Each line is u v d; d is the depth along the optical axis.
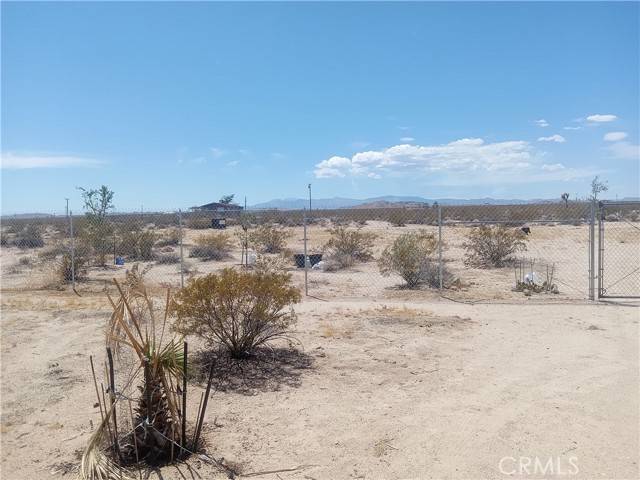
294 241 32.00
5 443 5.50
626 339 9.10
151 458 5.05
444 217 51.72
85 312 11.72
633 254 22.67
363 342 9.13
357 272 18.75
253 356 8.21
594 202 12.81
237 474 4.82
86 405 6.48
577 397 6.48
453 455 5.12
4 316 11.44
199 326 7.92
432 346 8.85
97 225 20.81
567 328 9.93
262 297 7.90
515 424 5.77
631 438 5.38
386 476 4.78
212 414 6.14
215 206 80.12
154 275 18.11
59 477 4.81
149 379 5.06
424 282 15.62
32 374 7.62
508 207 49.59
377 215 50.62
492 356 8.25
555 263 20.06
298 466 4.97
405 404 6.39
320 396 6.68
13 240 32.75
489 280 16.31
